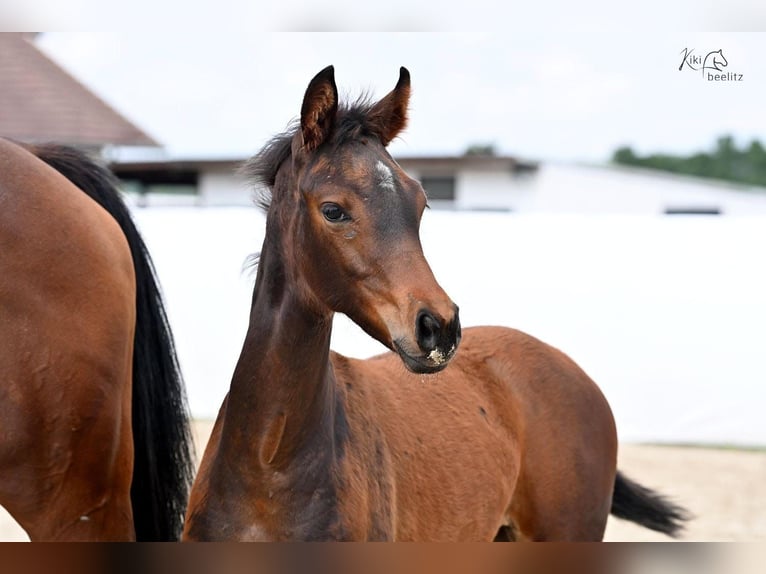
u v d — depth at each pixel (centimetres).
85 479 295
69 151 344
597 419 374
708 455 782
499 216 847
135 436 333
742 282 815
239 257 838
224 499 266
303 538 257
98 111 1767
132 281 320
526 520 357
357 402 287
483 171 1819
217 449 272
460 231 850
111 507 304
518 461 350
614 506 399
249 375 261
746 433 809
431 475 300
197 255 843
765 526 588
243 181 292
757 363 811
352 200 239
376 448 282
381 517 271
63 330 287
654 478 703
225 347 834
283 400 256
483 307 842
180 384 346
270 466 258
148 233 851
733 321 815
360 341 806
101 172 347
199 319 840
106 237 309
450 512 302
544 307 840
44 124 1708
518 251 842
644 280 828
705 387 820
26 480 287
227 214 843
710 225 822
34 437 284
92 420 292
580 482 359
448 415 324
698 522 595
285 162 269
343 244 240
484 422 337
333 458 263
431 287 230
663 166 3628
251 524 262
